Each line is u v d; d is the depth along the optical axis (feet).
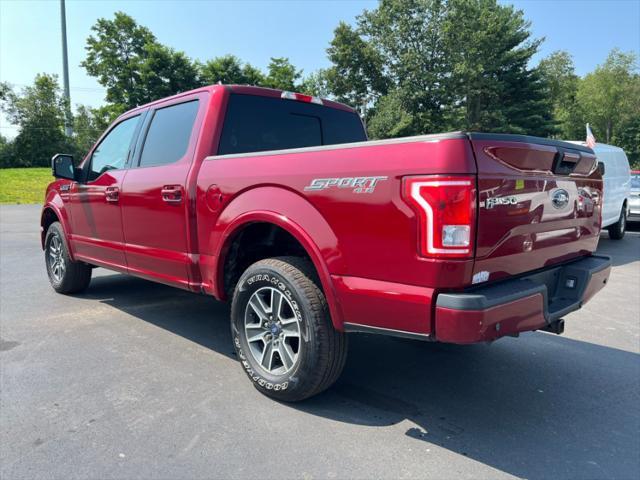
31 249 32.09
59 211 18.35
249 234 11.73
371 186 8.41
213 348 13.74
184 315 16.85
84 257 17.40
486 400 10.84
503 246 8.46
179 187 12.34
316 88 165.27
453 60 135.85
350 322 9.00
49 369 12.13
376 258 8.44
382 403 10.59
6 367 12.24
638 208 43.09
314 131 15.21
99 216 15.88
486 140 7.95
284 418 9.82
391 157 8.23
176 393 10.87
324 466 8.21
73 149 167.43
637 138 206.80
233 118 12.95
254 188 10.57
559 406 10.59
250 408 10.22
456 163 7.56
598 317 17.71
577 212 10.97
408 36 142.92
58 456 8.41
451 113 142.82
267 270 10.26
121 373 11.93
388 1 144.25
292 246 11.84
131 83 155.12
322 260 9.21
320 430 9.39
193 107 13.20
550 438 9.25
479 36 131.44
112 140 16.22
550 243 10.03
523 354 13.76
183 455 8.48
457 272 7.71
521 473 8.11
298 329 9.87
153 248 13.58
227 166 11.29
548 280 10.39
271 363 10.61
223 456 8.46
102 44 151.43
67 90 139.64
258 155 10.63
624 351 14.08
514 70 141.18
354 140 16.51
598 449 8.89
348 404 10.51
